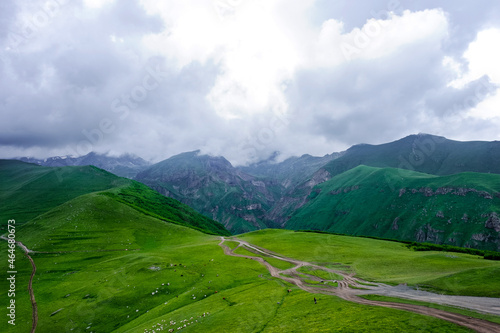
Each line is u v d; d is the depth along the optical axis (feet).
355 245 448.65
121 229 534.37
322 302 181.98
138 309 235.61
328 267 309.42
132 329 191.72
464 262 288.71
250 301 205.05
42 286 313.73
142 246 472.85
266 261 353.51
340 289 216.74
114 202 655.76
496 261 295.89
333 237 531.91
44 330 216.95
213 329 162.09
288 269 310.04
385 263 308.40
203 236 588.91
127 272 313.73
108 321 222.28
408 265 290.97
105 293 265.54
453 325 121.80
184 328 170.40
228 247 454.40
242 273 303.48
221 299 222.07
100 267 355.15
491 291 163.94
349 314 151.64
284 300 199.52
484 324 121.08
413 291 190.29
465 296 164.14
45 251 423.23
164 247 472.85
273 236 564.71
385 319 136.46
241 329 156.04
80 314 233.76
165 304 232.32
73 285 302.86
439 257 321.11
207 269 322.75
